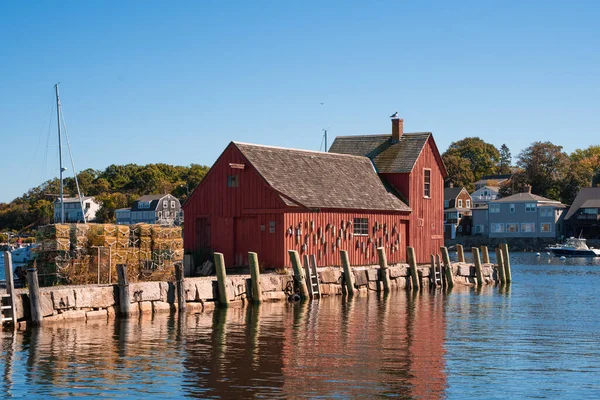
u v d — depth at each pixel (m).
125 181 163.38
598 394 16.03
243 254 35.78
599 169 138.00
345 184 39.56
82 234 28.97
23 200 153.00
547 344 21.83
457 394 15.87
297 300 31.42
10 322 22.56
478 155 161.12
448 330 24.25
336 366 18.22
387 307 30.03
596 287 42.47
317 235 36.34
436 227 45.78
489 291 39.03
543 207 106.56
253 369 17.73
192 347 20.33
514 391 16.17
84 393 15.52
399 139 45.41
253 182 35.47
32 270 22.98
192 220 37.56
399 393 15.82
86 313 24.61
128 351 19.64
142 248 30.66
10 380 16.50
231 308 28.67
